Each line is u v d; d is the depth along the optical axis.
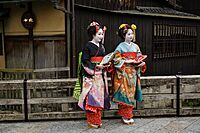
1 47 8.56
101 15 9.41
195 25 14.29
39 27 8.18
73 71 8.06
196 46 14.55
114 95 5.62
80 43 8.54
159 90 6.05
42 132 5.27
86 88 5.35
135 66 5.62
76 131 5.30
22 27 8.27
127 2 11.32
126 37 5.59
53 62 8.23
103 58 5.40
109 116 6.04
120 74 5.53
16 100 5.88
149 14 11.17
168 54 12.56
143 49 11.23
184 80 6.04
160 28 11.98
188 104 6.70
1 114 5.91
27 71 8.14
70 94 6.01
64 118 5.97
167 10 13.51
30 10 8.15
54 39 8.16
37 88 5.86
